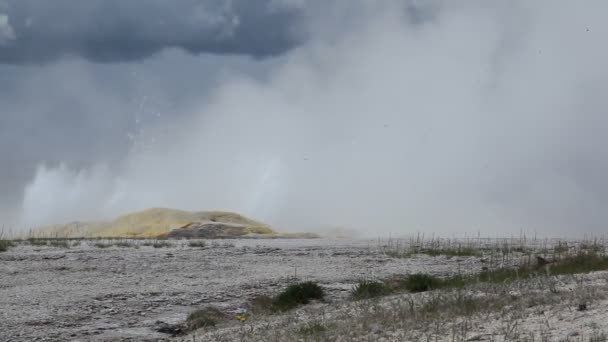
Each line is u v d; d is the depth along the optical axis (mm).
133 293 23297
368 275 27797
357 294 21359
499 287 17797
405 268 30391
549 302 14781
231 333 16000
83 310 20406
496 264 29781
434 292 18719
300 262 32562
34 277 26828
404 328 13820
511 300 15641
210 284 25406
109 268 29297
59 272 28141
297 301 21062
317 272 28938
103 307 20953
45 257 32562
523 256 33562
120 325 18672
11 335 17219
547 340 11453
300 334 14625
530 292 16281
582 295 14797
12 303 21281
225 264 31203
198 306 21422
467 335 12555
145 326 18578
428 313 14953
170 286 24875
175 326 18578
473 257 34875
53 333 17578
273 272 28828
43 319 19078
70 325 18562
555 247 35906
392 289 21750
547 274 20266
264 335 15039
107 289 24109
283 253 36656
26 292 23344
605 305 13703
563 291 16031
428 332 13258
